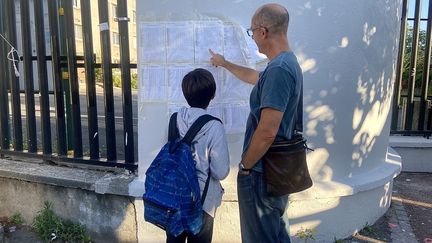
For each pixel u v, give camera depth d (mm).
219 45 3123
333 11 3230
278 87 2225
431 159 5719
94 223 3598
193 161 2434
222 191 2676
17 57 3982
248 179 2455
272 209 2490
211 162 2490
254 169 2441
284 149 2381
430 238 3721
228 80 3162
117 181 3445
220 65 3088
